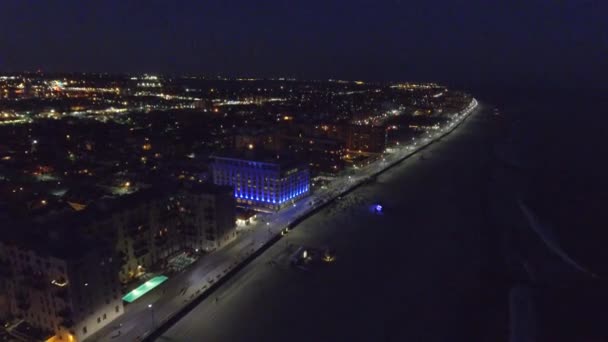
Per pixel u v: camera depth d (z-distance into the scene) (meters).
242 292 115.50
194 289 113.44
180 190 136.88
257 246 140.50
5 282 98.31
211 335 96.88
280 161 182.62
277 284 119.69
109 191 162.88
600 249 151.00
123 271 114.00
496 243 152.25
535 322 105.44
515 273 130.50
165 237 127.38
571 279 128.00
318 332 98.25
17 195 160.38
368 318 103.88
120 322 98.88
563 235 163.25
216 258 131.38
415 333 98.56
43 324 94.12
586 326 104.69
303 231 158.75
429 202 197.25
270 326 100.25
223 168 187.62
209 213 134.62
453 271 129.50
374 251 142.25
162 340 95.06
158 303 106.75
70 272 88.00
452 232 161.00
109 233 109.50
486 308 110.31
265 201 179.50
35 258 91.31
